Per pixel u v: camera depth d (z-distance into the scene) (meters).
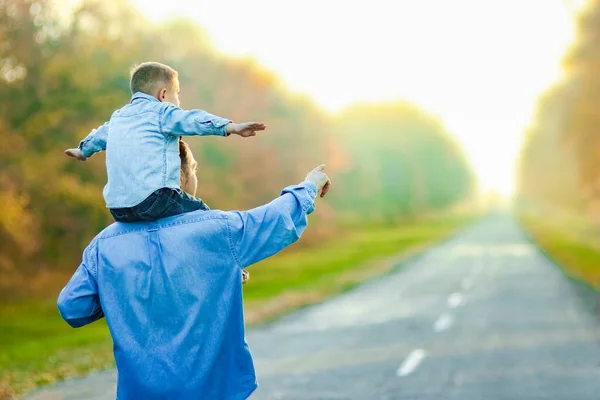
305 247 86.88
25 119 36.19
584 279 38.91
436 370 15.28
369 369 15.58
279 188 71.06
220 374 4.79
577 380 13.82
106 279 4.80
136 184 4.83
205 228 4.84
